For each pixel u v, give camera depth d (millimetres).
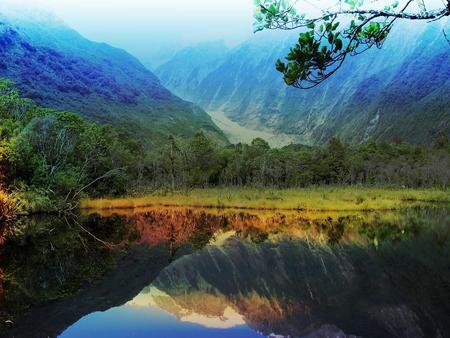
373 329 12625
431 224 33781
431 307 14148
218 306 14156
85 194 46781
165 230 32094
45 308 13203
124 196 54938
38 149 43312
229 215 42500
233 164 81250
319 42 4906
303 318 13305
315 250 24172
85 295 14812
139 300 14281
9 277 17094
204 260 21797
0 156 35250
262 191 64562
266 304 14531
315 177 83875
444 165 77812
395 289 16344
